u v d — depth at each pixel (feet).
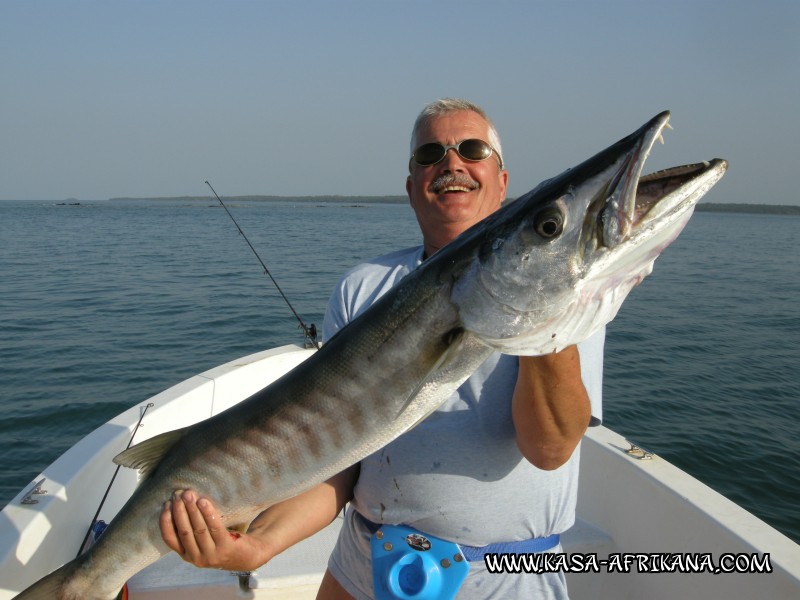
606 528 11.57
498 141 8.63
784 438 25.12
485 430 7.04
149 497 7.52
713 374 34.17
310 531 7.85
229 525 7.46
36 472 22.06
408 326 6.62
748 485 21.61
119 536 7.62
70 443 24.23
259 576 10.18
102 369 33.19
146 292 58.13
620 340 42.78
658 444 24.57
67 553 10.18
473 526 7.11
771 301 61.57
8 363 34.01
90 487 11.18
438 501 7.14
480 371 7.09
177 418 14.15
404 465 7.29
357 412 6.82
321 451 7.02
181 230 161.38
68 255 92.79
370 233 157.89
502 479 7.07
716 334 45.03
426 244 8.77
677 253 124.36
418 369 6.59
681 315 53.01
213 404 15.35
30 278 66.90
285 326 44.34
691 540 9.62
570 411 6.15
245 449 7.23
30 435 24.86
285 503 7.93
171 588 9.84
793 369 35.35
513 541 7.19
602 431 12.65
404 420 6.65
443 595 6.97
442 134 8.21
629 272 5.76
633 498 10.94
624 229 5.65
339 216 322.75
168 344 38.75
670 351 39.55
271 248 107.96
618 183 5.69
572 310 5.94
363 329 6.89
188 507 6.67
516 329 6.12
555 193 5.93
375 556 7.31
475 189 8.22
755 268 96.99
